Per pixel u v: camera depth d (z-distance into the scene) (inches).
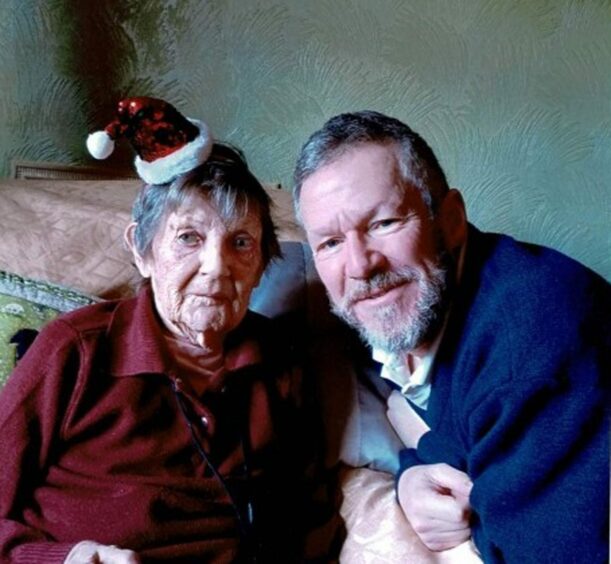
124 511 42.4
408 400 48.4
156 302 45.4
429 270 42.7
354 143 42.5
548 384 38.5
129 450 43.3
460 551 43.6
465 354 42.1
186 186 43.1
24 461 42.2
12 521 42.0
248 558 45.3
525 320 40.1
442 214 43.8
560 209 75.0
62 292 52.5
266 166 77.2
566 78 72.4
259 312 52.9
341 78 74.5
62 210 58.8
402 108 74.5
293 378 48.7
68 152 77.4
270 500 46.9
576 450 38.2
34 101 76.2
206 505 44.1
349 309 44.1
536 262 42.7
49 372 42.5
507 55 72.5
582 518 37.2
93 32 75.2
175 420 44.5
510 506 39.0
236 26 74.6
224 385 45.8
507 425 39.2
